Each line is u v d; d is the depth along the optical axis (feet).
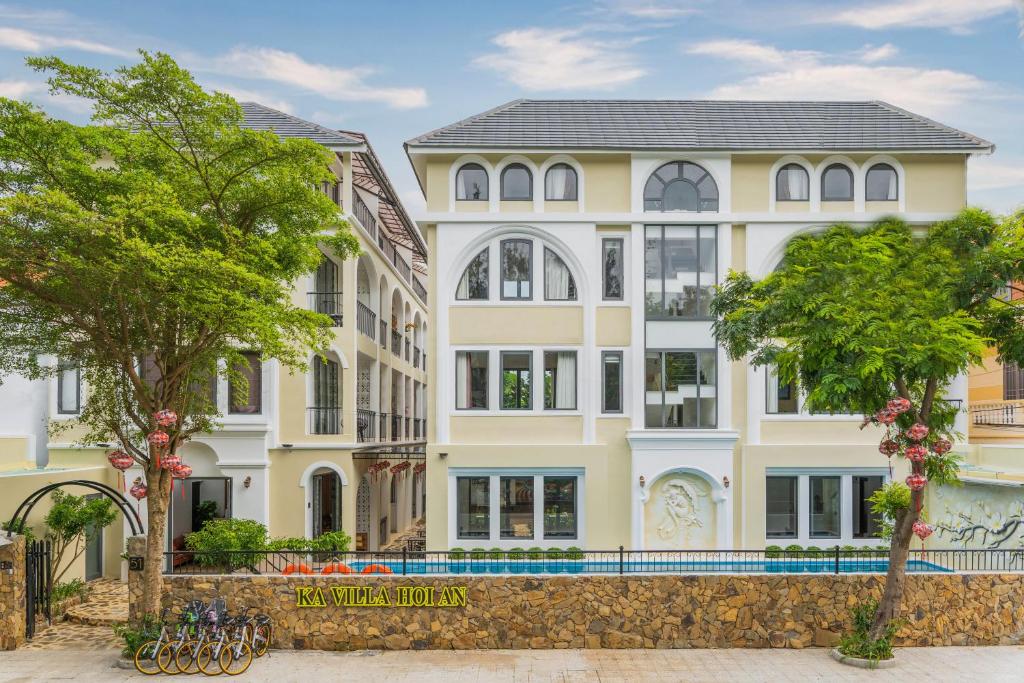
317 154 48.26
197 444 69.21
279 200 48.70
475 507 68.49
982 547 62.90
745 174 69.82
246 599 47.96
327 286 77.25
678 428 68.08
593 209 69.62
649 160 69.51
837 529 68.64
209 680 42.06
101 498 64.49
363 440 79.82
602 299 69.51
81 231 40.29
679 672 43.34
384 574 48.93
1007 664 44.06
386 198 84.89
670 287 69.51
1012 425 74.18
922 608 47.67
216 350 50.39
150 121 46.62
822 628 47.83
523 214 68.80
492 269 69.51
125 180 45.01
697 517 67.92
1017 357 45.29
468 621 47.88
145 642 44.27
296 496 69.67
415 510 110.01
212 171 48.39
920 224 69.31
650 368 69.15
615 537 67.77
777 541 68.13
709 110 75.56
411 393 110.11
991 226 46.14
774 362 48.42
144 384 48.19
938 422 47.26
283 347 49.01
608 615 47.96
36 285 44.55
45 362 68.33
